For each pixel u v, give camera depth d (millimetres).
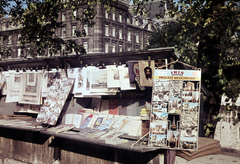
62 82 6441
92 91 6000
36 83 7188
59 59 6566
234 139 19328
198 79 4301
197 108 4254
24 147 7113
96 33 48125
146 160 4684
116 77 5664
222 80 6566
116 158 5137
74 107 6543
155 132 4285
